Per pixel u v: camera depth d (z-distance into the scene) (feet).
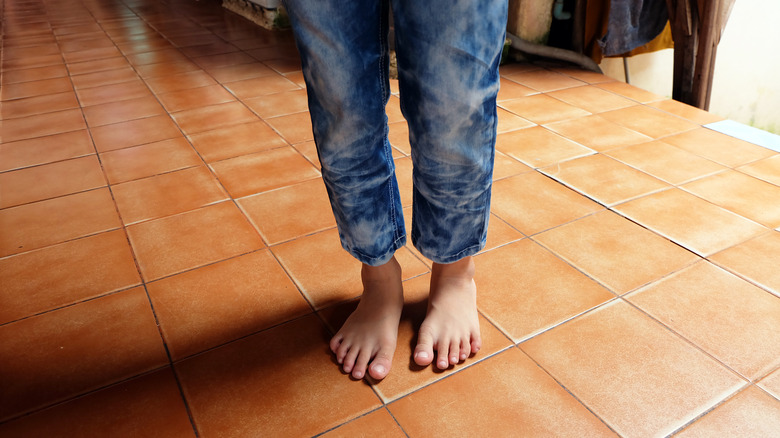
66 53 10.18
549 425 2.84
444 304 3.30
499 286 3.87
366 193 2.81
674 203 4.87
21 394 3.09
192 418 2.94
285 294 3.86
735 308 3.63
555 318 3.56
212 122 6.87
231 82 8.36
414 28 2.28
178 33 11.50
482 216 2.90
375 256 3.04
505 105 7.27
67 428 2.89
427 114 2.47
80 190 5.30
